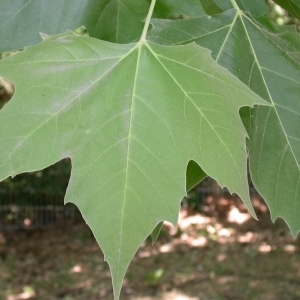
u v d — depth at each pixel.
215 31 0.46
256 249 2.40
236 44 0.46
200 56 0.39
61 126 0.38
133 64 0.40
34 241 2.57
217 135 0.38
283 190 0.43
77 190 0.37
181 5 0.53
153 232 0.42
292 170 0.43
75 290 2.00
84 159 0.37
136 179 0.37
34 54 0.38
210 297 1.88
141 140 0.38
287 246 2.40
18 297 1.94
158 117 0.38
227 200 3.02
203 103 0.38
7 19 0.51
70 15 0.52
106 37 0.53
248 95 0.38
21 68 0.38
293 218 0.43
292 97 0.45
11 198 2.71
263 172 0.43
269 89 0.45
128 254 0.36
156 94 0.39
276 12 1.35
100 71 0.39
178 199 0.37
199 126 0.38
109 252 0.36
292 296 1.86
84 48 0.39
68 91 0.38
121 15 0.53
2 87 2.16
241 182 0.38
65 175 2.65
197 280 2.05
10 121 0.37
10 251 2.46
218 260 2.28
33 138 0.37
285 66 0.46
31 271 2.21
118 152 0.38
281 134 0.44
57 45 0.39
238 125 0.38
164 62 0.40
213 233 2.65
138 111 0.38
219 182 0.37
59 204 2.76
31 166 0.37
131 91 0.39
